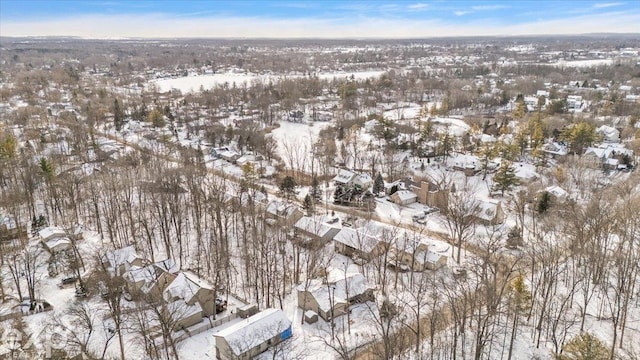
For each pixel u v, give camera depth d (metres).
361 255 79.00
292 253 83.19
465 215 87.94
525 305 58.91
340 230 86.19
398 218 100.00
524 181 116.75
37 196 108.69
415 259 76.19
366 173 127.44
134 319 57.66
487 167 125.94
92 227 95.25
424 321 62.16
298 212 94.75
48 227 89.50
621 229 75.44
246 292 71.69
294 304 68.00
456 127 169.75
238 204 90.38
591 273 65.44
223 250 73.69
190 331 60.91
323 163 132.75
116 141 157.62
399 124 166.25
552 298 62.06
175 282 65.56
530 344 56.34
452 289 61.72
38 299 69.50
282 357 53.78
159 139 153.75
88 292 69.00
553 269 69.00
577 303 63.75
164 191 94.94
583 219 78.19
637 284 66.62
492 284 60.88
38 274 77.50
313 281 69.38
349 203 107.75
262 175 126.75
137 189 105.88
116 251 78.44
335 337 59.25
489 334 51.94
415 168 129.25
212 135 155.50
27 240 89.19
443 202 99.94
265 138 152.00
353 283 68.19
